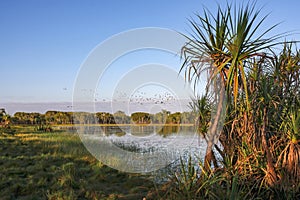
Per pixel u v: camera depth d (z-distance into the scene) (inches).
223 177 153.6
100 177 229.8
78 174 239.9
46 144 426.9
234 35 141.9
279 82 165.8
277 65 154.6
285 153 153.1
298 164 150.4
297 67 165.5
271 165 152.3
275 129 166.2
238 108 171.0
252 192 155.4
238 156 170.4
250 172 158.9
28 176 231.3
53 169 253.4
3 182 207.3
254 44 140.3
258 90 159.5
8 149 386.9
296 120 148.3
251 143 166.2
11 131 724.7
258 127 164.1
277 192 148.0
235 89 144.3
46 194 181.0
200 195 149.9
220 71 157.2
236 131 177.2
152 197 172.1
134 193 191.5
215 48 149.4
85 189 195.0
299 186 147.6
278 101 163.8
